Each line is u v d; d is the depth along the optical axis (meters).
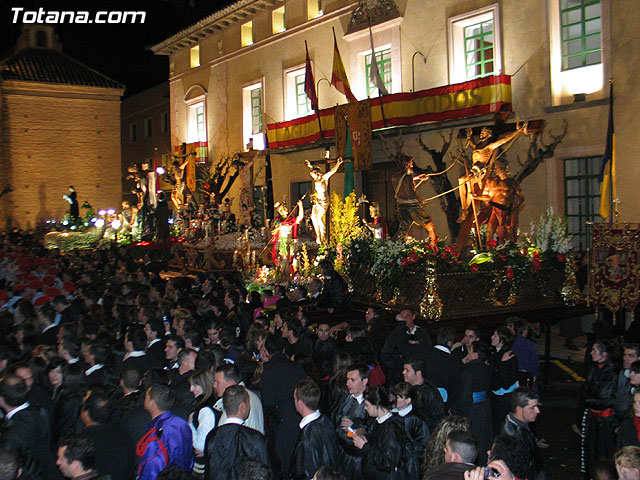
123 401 6.54
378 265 13.76
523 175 16.09
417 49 24.83
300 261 20.94
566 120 19.61
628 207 18.00
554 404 11.55
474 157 15.23
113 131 48.78
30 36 48.38
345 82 25.92
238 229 26.05
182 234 30.47
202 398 6.53
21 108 45.72
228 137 36.69
